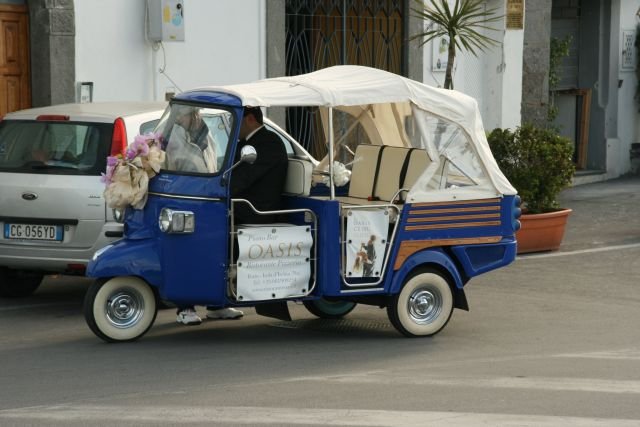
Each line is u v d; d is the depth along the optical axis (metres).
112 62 20.59
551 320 14.73
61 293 16.52
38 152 14.77
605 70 31.89
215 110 12.77
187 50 21.77
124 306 12.95
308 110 23.59
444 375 11.60
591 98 31.95
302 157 15.27
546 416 9.95
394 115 14.34
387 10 25.38
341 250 12.98
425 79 26.25
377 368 11.93
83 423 9.68
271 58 23.05
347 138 15.00
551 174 20.59
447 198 13.49
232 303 12.63
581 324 14.48
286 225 12.78
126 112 15.00
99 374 11.53
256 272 12.63
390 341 13.39
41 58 19.80
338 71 13.79
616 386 11.11
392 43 25.59
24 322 14.42
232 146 12.54
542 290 16.89
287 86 13.06
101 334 12.83
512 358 12.46
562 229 20.56
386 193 13.96
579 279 17.80
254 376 11.50
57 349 12.75
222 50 22.30
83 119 14.78
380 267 13.18
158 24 20.89
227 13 22.31
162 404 10.33
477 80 27.84
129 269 12.64
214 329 14.04
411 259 13.34
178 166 12.77
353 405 10.30
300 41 23.91
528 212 20.52
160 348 12.83
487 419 9.84
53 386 11.02
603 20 31.77
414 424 9.66
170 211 12.52
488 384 11.17
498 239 13.84
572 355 12.63
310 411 10.09
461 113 13.56
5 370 11.70
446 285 13.62
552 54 30.48
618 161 32.31
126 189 12.73
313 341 13.38
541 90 29.05
